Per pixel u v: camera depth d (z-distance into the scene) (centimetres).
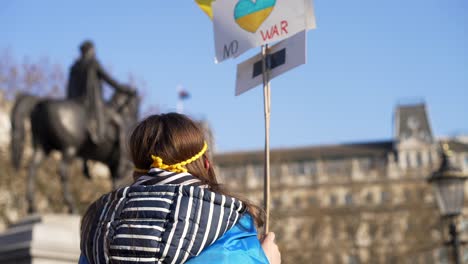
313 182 8219
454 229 981
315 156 8456
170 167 221
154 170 220
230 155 8706
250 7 313
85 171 1078
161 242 200
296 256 4894
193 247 200
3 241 855
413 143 8438
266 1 309
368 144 8669
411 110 8725
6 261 844
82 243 217
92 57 1047
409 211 5056
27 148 2000
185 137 225
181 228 200
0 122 2572
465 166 8375
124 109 1093
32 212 961
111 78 1062
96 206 222
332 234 5188
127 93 1092
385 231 5297
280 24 304
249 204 225
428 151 8400
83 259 220
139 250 200
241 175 8481
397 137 8488
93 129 1016
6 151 2114
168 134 224
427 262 4838
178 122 229
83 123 1010
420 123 8588
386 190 8131
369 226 5306
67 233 867
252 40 311
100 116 1025
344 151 8525
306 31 296
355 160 8381
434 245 4506
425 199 5147
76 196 2092
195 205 204
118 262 204
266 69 307
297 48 297
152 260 199
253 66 314
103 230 211
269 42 306
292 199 8162
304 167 8425
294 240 5047
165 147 223
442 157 1016
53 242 844
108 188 2198
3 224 2048
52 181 2075
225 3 321
